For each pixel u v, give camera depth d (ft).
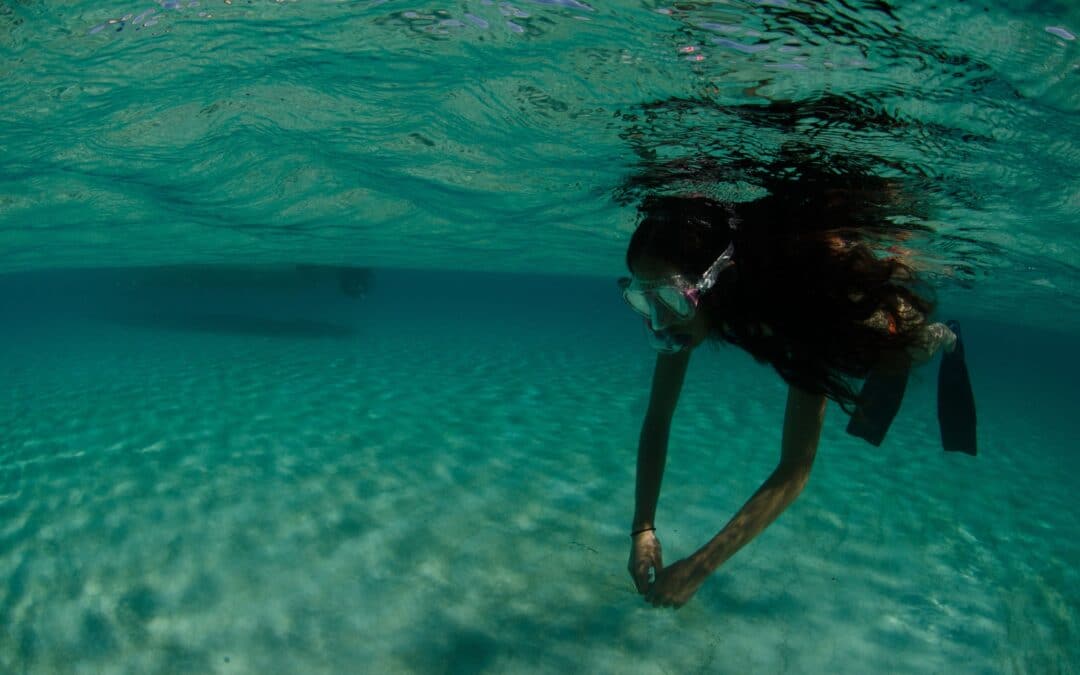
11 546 7.54
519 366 23.68
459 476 10.16
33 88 6.76
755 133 6.13
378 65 6.49
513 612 6.40
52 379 19.38
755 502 3.81
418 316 56.29
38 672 5.42
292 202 12.70
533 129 7.63
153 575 6.90
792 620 6.49
